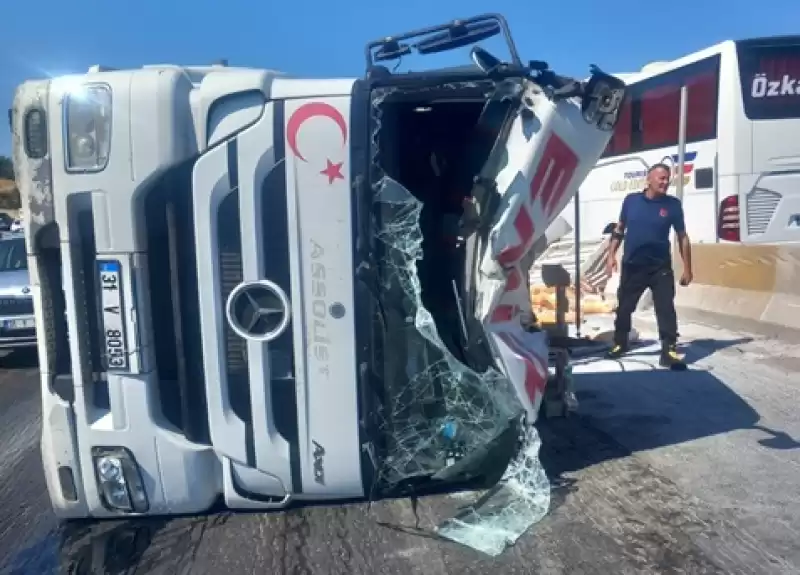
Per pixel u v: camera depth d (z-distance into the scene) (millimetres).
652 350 7871
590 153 3848
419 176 4574
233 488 3799
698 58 12078
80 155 3518
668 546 3578
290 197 3576
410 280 3734
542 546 3609
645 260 7188
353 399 3701
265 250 3600
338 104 3562
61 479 3775
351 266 3617
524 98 3645
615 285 11570
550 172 3760
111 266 3568
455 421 3916
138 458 3701
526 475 4062
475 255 3824
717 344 8133
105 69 3814
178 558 3594
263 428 3684
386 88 3609
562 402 5562
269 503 3865
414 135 4562
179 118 3510
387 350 3779
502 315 3990
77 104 3508
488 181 3746
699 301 9898
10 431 6332
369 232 3623
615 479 4387
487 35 4043
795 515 3861
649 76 13188
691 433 5172
